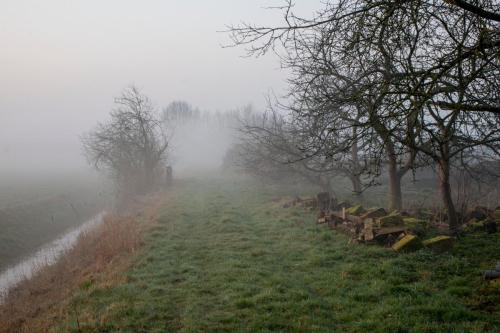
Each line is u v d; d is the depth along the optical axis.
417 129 8.40
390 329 6.29
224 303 8.01
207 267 10.65
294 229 14.28
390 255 10.10
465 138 10.80
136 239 14.21
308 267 10.04
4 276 17.47
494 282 7.36
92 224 27.84
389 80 7.04
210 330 6.84
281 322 6.93
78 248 16.27
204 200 24.19
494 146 11.88
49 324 8.22
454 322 6.27
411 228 11.57
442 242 10.03
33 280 13.75
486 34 6.11
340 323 6.84
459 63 6.32
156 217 18.70
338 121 11.67
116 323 7.34
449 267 8.79
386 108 6.59
